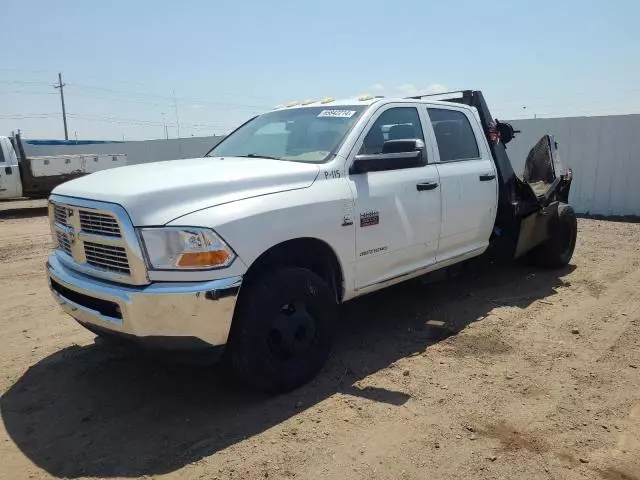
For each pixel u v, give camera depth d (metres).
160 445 3.22
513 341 4.72
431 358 4.38
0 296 6.34
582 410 3.54
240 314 3.51
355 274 4.21
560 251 7.05
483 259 6.39
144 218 3.23
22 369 4.30
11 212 15.71
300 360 3.85
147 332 3.25
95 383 4.04
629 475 2.88
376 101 4.70
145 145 26.69
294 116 4.94
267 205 3.55
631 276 6.79
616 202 12.44
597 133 12.48
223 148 5.12
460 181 5.21
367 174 4.33
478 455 3.06
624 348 4.54
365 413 3.53
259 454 3.10
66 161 16.12
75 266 3.70
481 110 6.00
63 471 2.99
